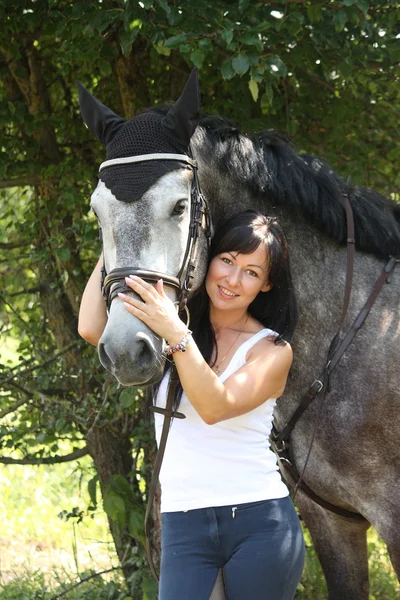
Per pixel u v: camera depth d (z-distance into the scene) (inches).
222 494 125.6
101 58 209.5
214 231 148.5
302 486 166.9
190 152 136.3
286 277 135.7
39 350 247.4
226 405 121.9
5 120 232.1
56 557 273.7
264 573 123.5
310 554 248.2
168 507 128.0
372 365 157.5
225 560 126.3
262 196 156.9
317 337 159.9
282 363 129.4
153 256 126.0
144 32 188.2
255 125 223.9
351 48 209.8
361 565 179.2
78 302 243.8
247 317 137.9
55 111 250.8
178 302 130.5
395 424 156.9
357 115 231.0
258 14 195.0
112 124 135.7
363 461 157.9
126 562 221.9
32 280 268.5
